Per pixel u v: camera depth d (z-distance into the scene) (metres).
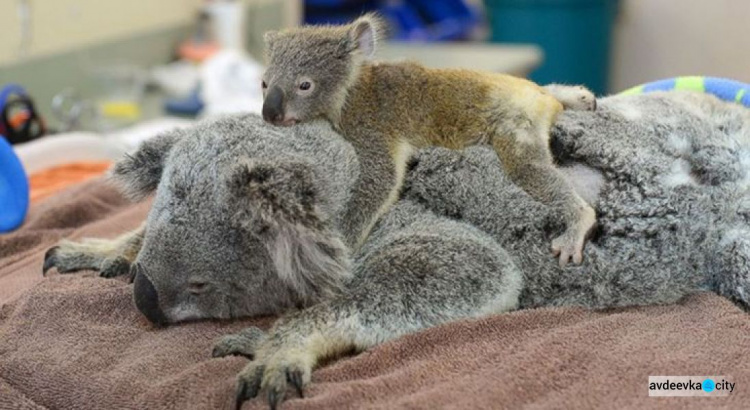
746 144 2.17
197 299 1.87
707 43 6.91
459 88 2.05
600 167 2.04
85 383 1.73
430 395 1.59
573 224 1.91
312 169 1.77
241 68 4.93
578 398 1.60
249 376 1.64
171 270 1.83
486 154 2.03
